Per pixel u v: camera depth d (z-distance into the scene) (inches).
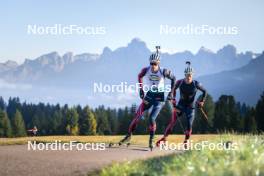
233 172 576.7
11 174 764.0
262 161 649.6
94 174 766.5
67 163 856.3
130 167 759.1
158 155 928.3
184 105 1031.6
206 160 704.4
